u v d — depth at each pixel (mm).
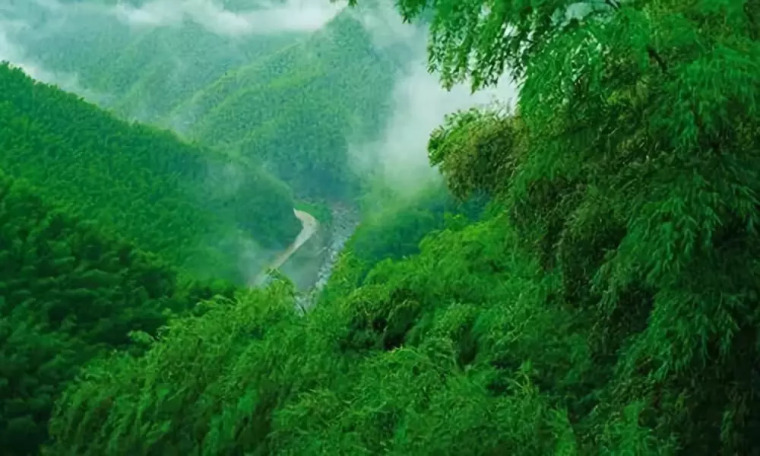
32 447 25125
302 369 7617
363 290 9062
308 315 9031
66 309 37062
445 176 8734
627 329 5469
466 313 7961
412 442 5312
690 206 4238
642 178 4668
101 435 9258
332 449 5922
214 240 83438
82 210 68188
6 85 87500
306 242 99938
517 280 8125
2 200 43562
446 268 9156
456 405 5422
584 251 5445
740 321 4582
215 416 7789
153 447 8391
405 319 8758
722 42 4277
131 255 45562
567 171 5172
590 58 4258
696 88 3986
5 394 26500
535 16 4797
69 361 30484
